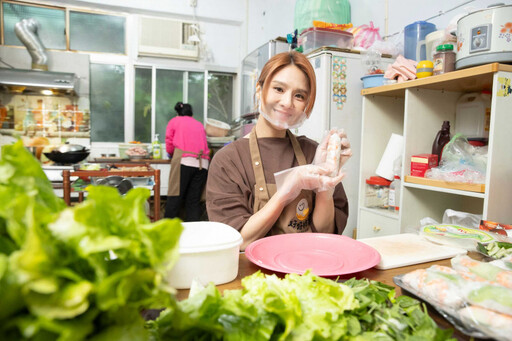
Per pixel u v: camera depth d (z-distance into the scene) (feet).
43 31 12.87
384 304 1.76
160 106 14.15
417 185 5.69
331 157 3.59
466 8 5.65
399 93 6.67
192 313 1.30
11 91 12.52
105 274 1.05
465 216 4.29
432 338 1.46
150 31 13.42
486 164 5.02
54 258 0.99
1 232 1.06
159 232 1.12
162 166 12.34
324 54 7.17
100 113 13.58
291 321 1.37
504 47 4.45
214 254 2.27
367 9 9.07
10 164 1.17
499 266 2.24
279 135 4.35
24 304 0.94
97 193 1.14
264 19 14.97
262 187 4.07
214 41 14.73
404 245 3.15
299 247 3.02
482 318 1.60
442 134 5.81
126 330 1.07
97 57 13.34
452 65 5.36
